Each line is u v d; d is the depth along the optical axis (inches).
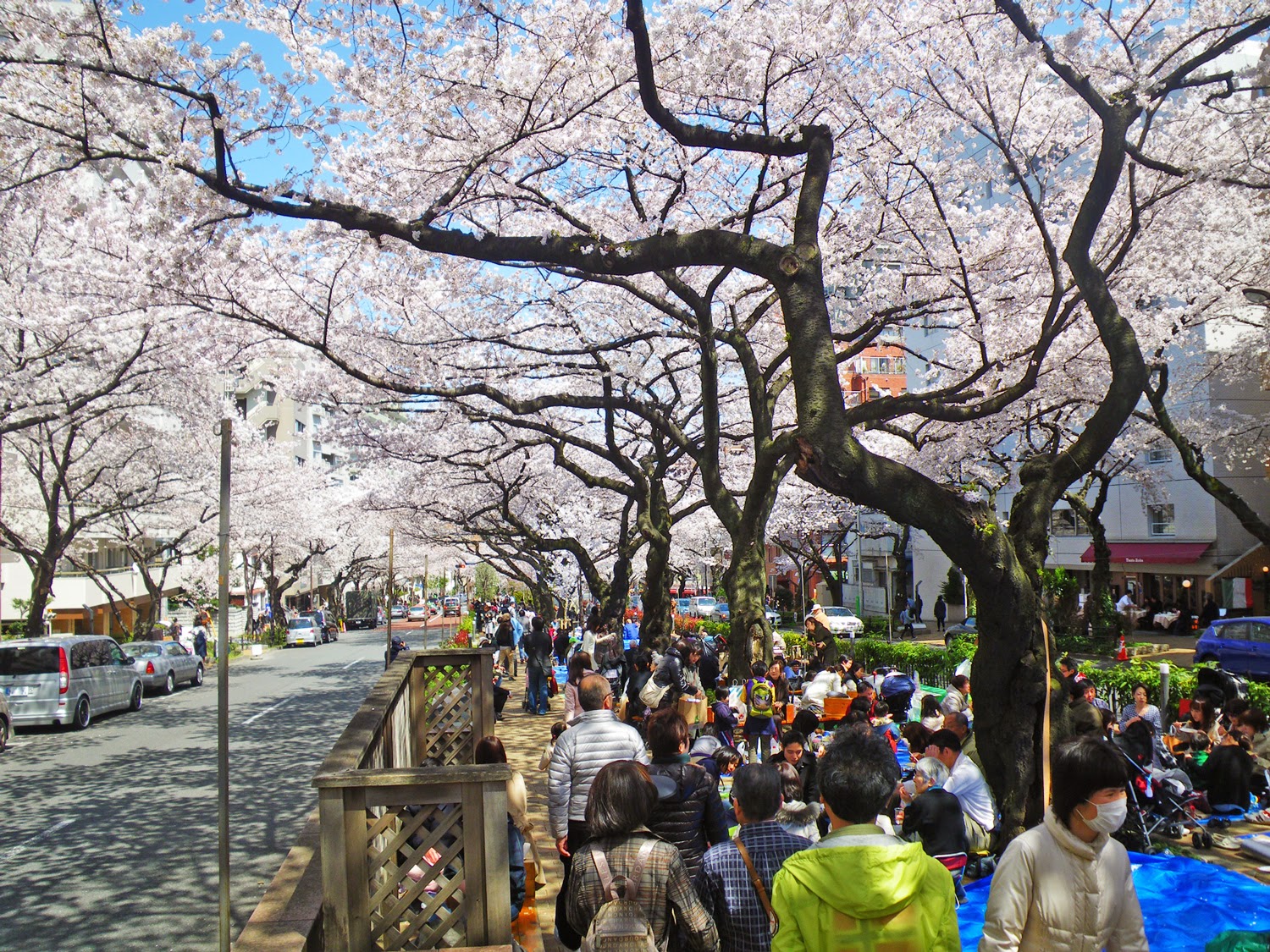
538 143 433.1
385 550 2144.4
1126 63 433.7
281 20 357.7
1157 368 679.7
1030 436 898.7
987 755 267.7
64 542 957.2
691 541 1513.3
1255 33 355.9
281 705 836.0
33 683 693.3
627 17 275.1
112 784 494.9
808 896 109.9
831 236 533.3
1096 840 116.5
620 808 142.6
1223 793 346.3
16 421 708.0
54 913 296.4
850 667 568.1
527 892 257.9
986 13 413.7
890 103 474.3
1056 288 361.4
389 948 151.9
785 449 298.8
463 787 152.6
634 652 625.6
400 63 372.8
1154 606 1374.3
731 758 321.7
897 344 645.3
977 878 255.6
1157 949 204.5
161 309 517.7
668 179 494.6
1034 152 527.8
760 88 460.8
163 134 345.1
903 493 245.9
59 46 334.0
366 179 434.0
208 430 1074.1
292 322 534.3
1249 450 1032.2
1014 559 257.3
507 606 1504.7
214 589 1812.3
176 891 316.2
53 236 642.2
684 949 145.6
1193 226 569.3
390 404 606.2
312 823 226.2
